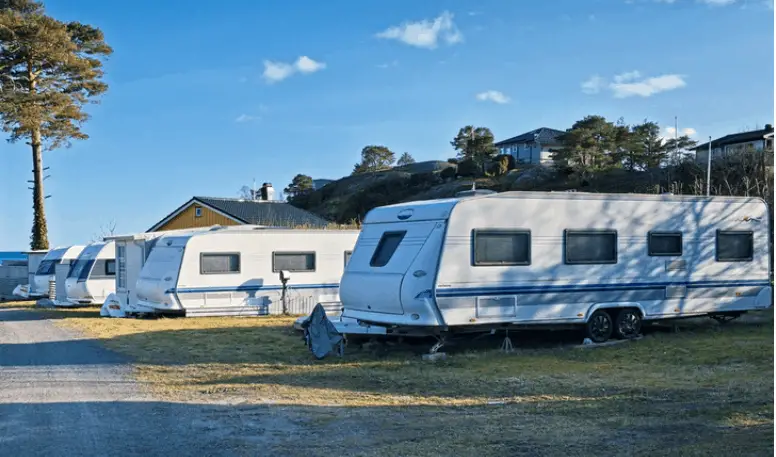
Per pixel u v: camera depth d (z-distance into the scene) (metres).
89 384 9.09
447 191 47.69
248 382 9.16
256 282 17.75
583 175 43.41
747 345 11.30
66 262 23.30
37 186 35.56
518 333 13.02
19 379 9.49
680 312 12.79
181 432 6.65
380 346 12.20
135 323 16.45
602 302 12.08
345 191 59.94
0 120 32.69
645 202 12.55
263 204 33.09
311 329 11.38
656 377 8.95
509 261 11.37
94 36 35.50
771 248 15.14
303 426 6.82
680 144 47.84
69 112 34.06
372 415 7.23
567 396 7.94
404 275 11.02
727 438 5.90
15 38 31.88
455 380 9.09
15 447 6.20
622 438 6.08
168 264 17.28
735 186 25.58
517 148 67.88
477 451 5.84
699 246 13.02
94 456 5.93
